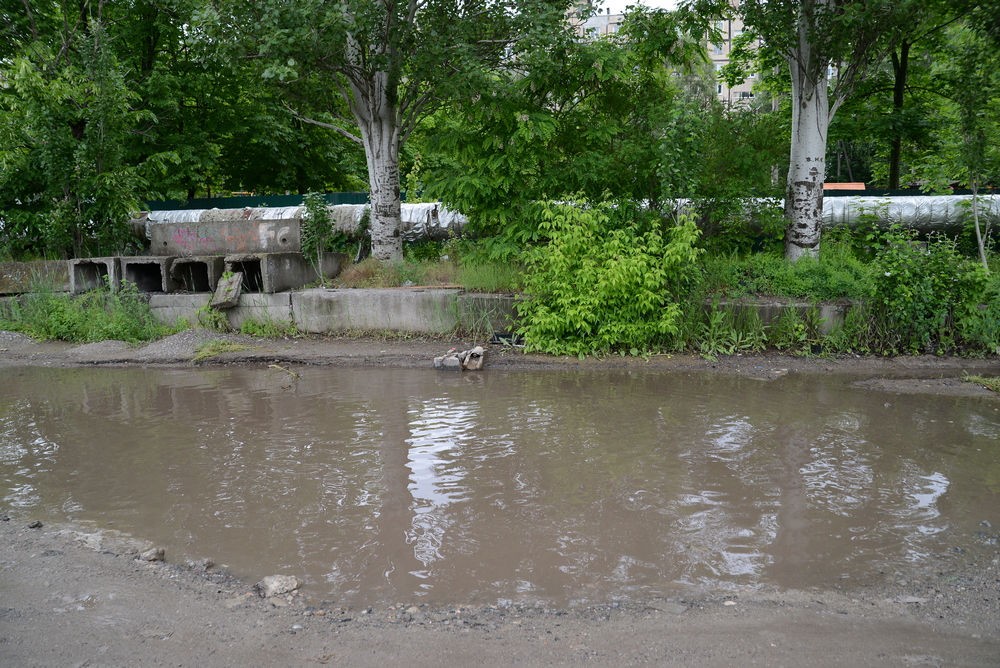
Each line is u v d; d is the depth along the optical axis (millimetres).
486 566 4098
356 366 10227
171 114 19312
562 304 10484
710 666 3021
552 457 6031
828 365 9930
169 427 7078
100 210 14836
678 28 12414
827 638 3273
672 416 7348
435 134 12969
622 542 4406
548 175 11812
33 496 5223
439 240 16781
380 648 3195
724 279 11562
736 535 4504
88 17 16953
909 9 10797
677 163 10938
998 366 9672
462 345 11164
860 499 5094
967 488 5301
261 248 13039
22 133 14781
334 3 10734
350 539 4469
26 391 8852
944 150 12289
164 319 12547
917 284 10141
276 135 21125
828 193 18281
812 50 11453
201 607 3604
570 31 11844
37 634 3273
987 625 3404
